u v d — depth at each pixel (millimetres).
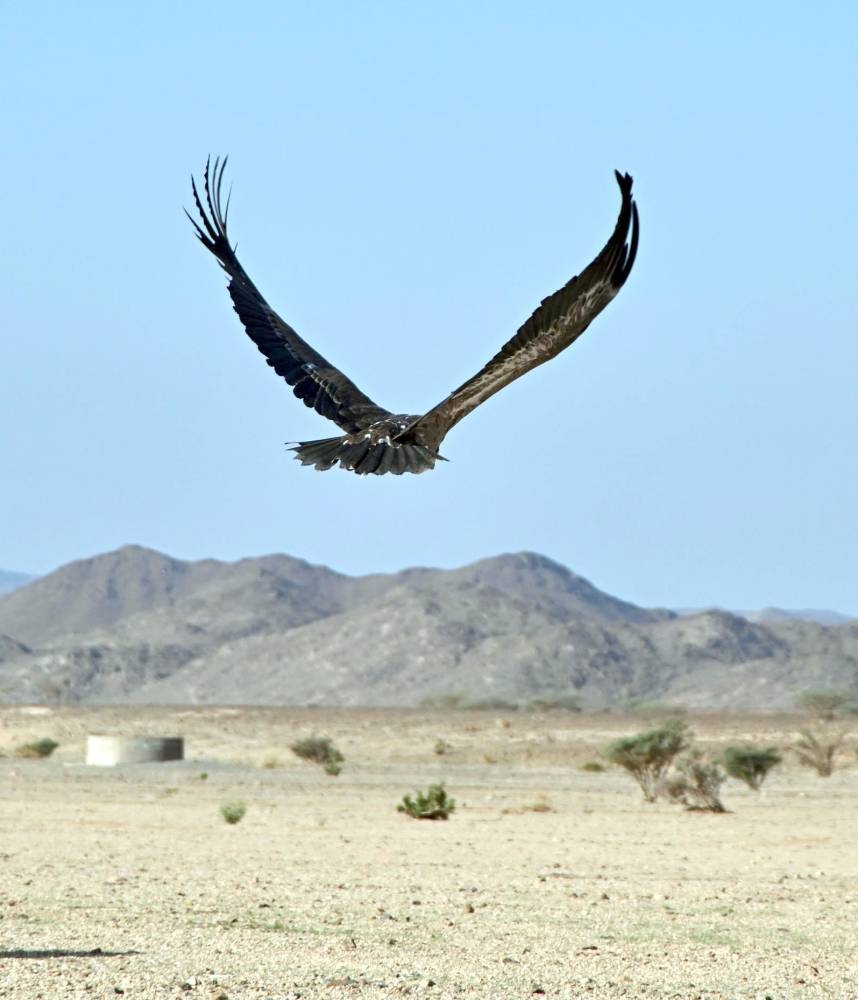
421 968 31156
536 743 177375
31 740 185625
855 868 58094
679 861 60344
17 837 68062
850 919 42000
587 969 31766
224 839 68312
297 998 26891
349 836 70812
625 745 98750
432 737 195875
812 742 131500
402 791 107875
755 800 100375
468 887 48969
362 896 45625
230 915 40062
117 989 27469
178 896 44656
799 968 32656
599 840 70188
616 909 43719
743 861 60688
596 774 131750
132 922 38156
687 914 42812
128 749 134875
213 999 26578
